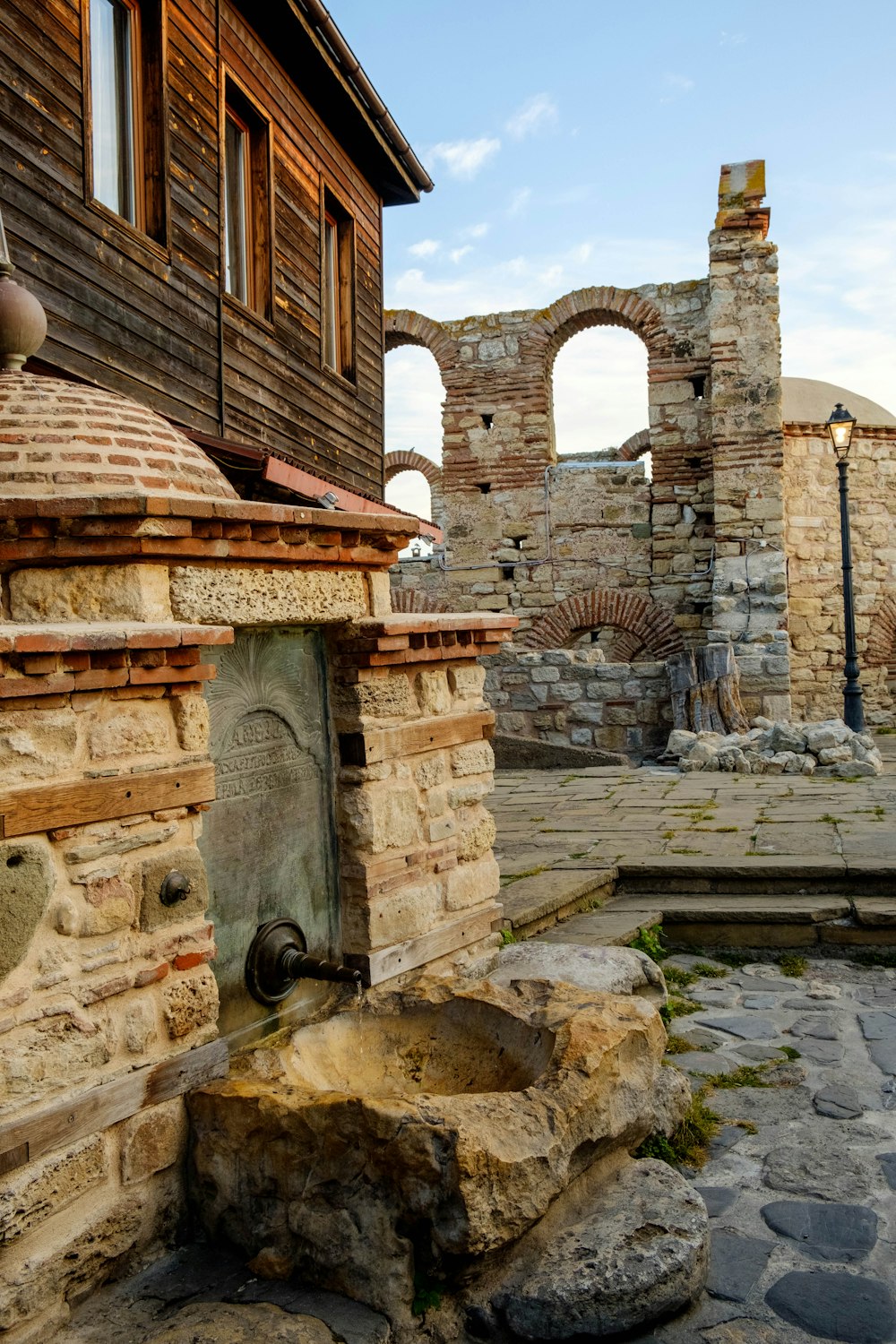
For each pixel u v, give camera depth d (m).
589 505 17.84
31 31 6.07
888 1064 4.55
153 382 7.34
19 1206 2.57
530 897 6.23
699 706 13.31
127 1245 2.90
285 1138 2.95
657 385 17.50
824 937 6.17
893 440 18.83
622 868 6.99
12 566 3.03
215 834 3.44
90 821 2.79
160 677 2.98
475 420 18.28
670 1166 3.53
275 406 9.50
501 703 14.00
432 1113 2.82
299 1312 2.71
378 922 4.07
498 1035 3.61
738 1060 4.66
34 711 2.68
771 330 16.25
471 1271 2.77
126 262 7.01
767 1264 3.12
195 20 7.96
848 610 14.70
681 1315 2.87
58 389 3.60
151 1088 2.97
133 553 3.01
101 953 2.84
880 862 6.68
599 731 13.66
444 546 18.44
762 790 10.20
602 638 20.08
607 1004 3.62
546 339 17.95
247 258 9.32
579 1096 3.07
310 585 3.73
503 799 10.46
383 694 4.12
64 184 6.37
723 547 16.34
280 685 3.76
